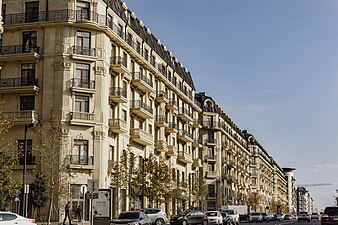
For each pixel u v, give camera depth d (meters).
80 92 49.62
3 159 30.20
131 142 57.66
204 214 47.28
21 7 51.28
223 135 106.50
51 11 50.44
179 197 67.31
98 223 36.12
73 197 47.53
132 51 57.69
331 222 35.09
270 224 65.69
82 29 50.75
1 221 24.33
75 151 48.81
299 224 64.31
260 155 146.12
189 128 82.62
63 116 48.66
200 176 94.62
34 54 49.50
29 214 46.84
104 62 51.28
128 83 57.44
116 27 54.25
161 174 55.34
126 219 33.84
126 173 50.88
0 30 30.86
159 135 67.38
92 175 48.97
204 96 103.25
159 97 66.31
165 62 70.75
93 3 51.00
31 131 49.00
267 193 159.50
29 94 50.06
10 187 29.67
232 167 111.69
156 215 42.81
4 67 51.16
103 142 50.22
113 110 53.69
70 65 49.75
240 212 86.06
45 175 46.03
